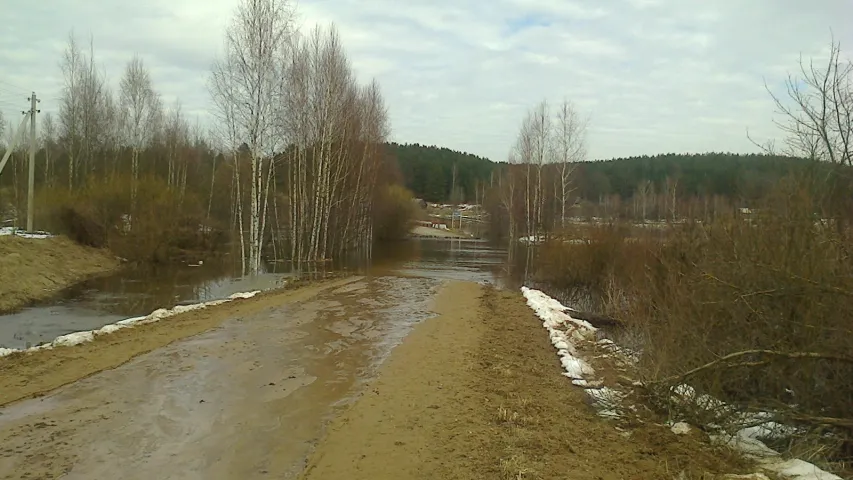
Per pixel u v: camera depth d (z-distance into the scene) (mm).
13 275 16984
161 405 6902
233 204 37375
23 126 25500
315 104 30250
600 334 12453
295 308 14406
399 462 5379
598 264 18938
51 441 5754
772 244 6578
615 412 7047
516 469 5129
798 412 6207
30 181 25281
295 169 30453
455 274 26484
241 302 14867
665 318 8109
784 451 5996
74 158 35594
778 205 7008
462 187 105500
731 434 6148
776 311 6449
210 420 6461
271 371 8562
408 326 12500
